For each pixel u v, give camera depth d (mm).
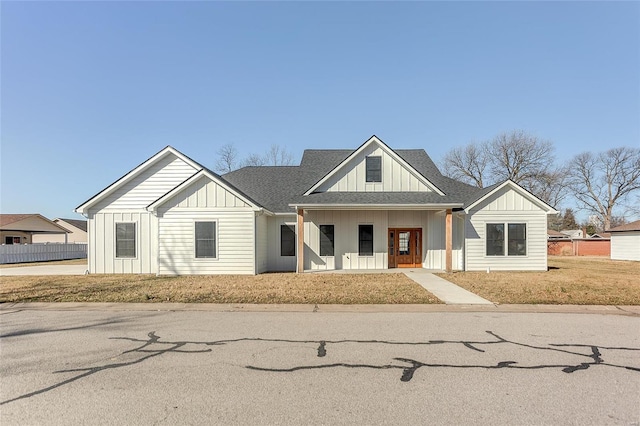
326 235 18500
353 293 10680
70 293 10688
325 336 6465
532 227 17422
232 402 3902
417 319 7789
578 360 5270
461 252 17812
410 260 18969
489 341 6180
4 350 5656
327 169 21422
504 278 14305
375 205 16484
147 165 17125
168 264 15734
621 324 7391
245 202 15828
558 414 3680
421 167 21453
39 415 3607
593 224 64312
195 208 15836
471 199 17859
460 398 4023
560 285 12258
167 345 5922
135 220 17031
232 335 6520
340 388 4273
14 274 16484
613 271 17719
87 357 5332
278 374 4699
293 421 3506
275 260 18375
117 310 8703
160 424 3445
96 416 3592
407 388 4277
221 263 15812
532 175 46562
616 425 3479
